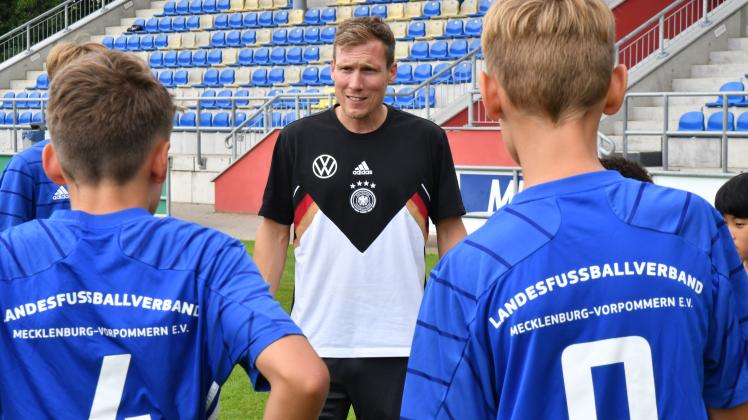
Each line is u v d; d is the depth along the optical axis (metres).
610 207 1.65
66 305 1.68
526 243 1.63
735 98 11.98
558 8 1.63
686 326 1.61
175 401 1.69
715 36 13.61
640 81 12.91
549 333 1.59
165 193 11.45
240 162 14.05
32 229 1.75
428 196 3.41
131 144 1.72
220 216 13.77
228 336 1.66
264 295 1.69
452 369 1.64
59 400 1.65
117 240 1.72
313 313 3.36
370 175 3.36
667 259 1.62
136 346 1.67
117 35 22.91
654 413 1.59
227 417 5.15
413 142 3.39
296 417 1.57
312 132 3.42
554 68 1.62
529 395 1.59
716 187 8.48
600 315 1.60
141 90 1.74
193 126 16.80
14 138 16.97
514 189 9.74
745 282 1.70
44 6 27.61
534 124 1.67
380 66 3.31
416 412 1.66
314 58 18.95
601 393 1.59
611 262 1.61
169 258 1.72
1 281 1.69
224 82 19.31
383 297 3.32
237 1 21.80
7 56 24.02
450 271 1.67
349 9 19.77
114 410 1.66
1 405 1.67
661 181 8.82
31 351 1.67
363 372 3.31
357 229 3.35
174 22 21.84
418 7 18.91
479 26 17.45
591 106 1.66
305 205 3.39
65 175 1.78
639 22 14.34
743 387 1.68
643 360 1.60
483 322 1.62
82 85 1.71
